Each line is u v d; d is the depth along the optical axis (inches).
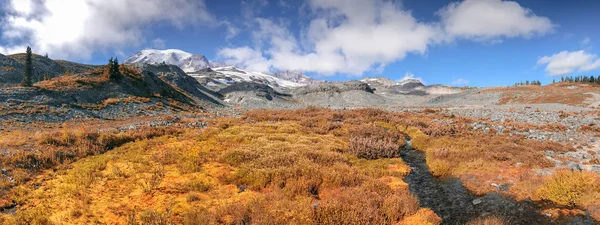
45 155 601.6
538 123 1246.3
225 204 447.2
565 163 655.8
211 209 430.3
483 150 759.7
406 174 641.6
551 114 1561.3
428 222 420.8
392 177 614.5
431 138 926.4
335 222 390.9
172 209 426.6
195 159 646.5
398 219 429.7
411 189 559.2
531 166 640.4
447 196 520.7
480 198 505.4
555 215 430.9
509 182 560.4
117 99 1716.3
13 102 1267.2
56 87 1563.7
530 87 4298.7
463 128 1068.5
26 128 979.9
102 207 426.6
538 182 530.9
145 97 1963.6
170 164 628.4
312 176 546.3
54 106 1365.7
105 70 2036.2
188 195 460.1
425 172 657.0
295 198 468.8
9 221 374.3
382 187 521.0
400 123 1219.9
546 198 478.0
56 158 608.7
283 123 1185.4
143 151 712.4
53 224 375.9
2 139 754.2
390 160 727.7
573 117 1418.6
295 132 1022.4
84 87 1692.9
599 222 404.2
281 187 526.3
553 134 968.3
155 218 380.2
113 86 1877.5
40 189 481.7
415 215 441.1
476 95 4040.4
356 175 563.8
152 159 652.1
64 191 468.4
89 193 468.1
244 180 546.9
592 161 653.9
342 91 5280.5
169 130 938.1
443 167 633.6
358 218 395.9
